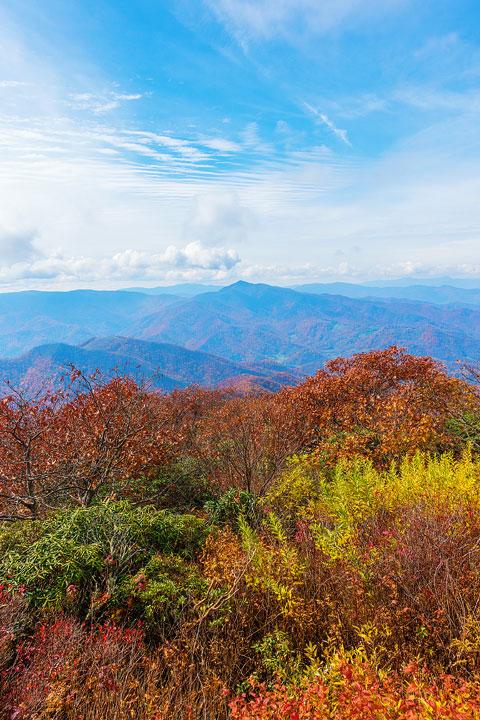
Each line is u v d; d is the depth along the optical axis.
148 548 3.44
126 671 2.09
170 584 2.86
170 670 2.27
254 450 6.19
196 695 2.05
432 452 6.38
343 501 3.84
